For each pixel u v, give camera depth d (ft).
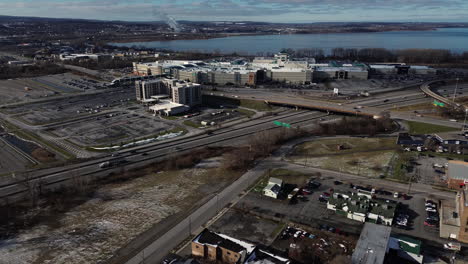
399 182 516.73
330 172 555.28
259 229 403.13
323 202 461.78
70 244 378.32
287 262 321.52
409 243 353.31
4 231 400.67
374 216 414.21
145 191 499.92
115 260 352.90
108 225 414.00
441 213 406.82
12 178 540.11
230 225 411.54
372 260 318.86
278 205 455.63
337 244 372.99
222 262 345.31
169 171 570.05
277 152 647.15
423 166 572.10
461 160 590.96
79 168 579.89
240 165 583.17
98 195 488.44
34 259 354.33
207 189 504.02
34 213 439.63
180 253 363.76
